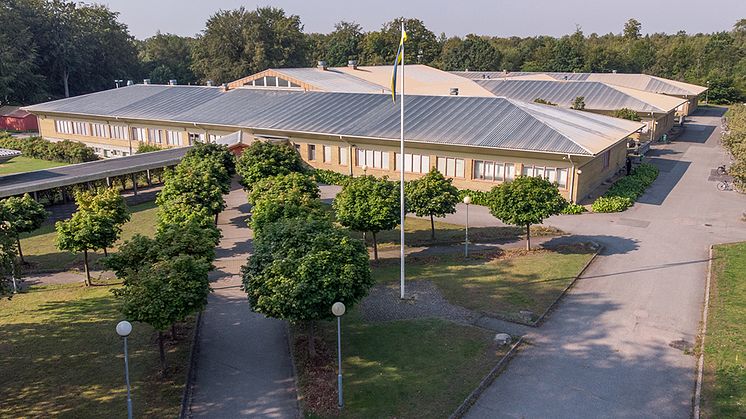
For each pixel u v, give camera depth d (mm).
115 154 58094
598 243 27828
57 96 94812
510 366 16766
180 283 15867
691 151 54188
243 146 43281
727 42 121688
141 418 14508
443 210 27844
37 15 91250
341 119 45000
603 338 18406
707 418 13984
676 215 32812
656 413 14453
